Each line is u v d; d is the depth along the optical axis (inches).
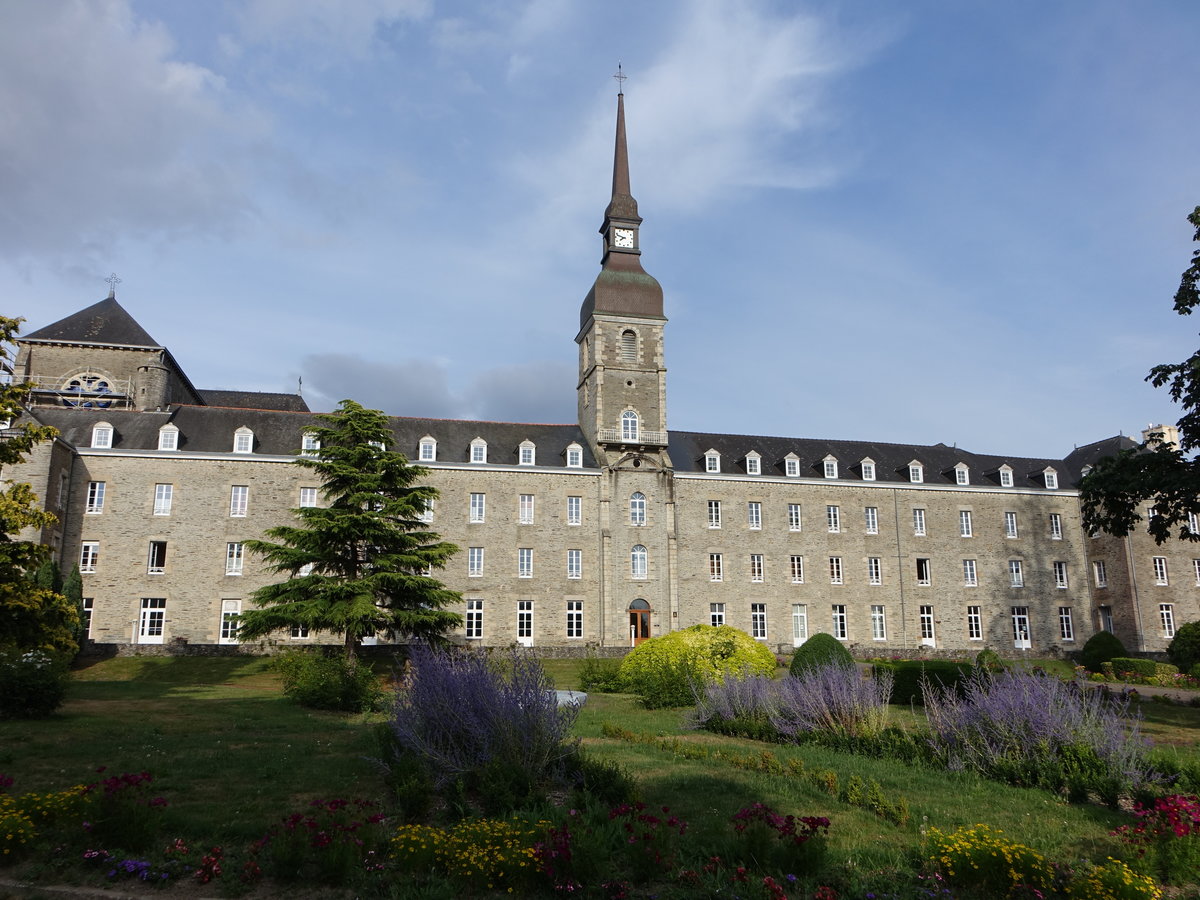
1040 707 662.5
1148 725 986.1
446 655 667.4
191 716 920.3
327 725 887.7
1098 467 1150.3
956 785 616.7
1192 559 2437.3
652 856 406.3
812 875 411.8
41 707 838.5
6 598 931.3
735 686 912.3
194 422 2081.7
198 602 1945.1
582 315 2438.5
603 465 2220.7
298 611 1343.5
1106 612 2468.0
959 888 403.2
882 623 2348.7
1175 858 425.4
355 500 1424.7
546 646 2073.1
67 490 1910.7
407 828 435.2
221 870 402.0
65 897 372.2
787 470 2386.8
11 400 986.7
